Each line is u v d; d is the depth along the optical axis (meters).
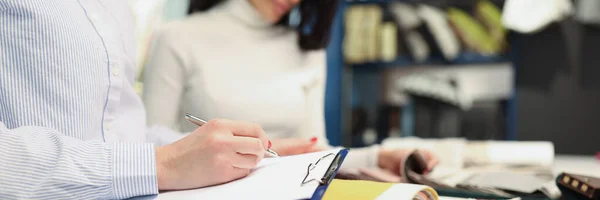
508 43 3.50
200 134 0.60
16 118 0.61
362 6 3.61
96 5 0.77
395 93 3.67
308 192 0.53
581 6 3.31
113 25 0.79
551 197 0.80
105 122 0.74
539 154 1.17
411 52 3.60
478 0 3.52
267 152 0.71
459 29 3.49
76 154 0.56
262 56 1.53
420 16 3.56
